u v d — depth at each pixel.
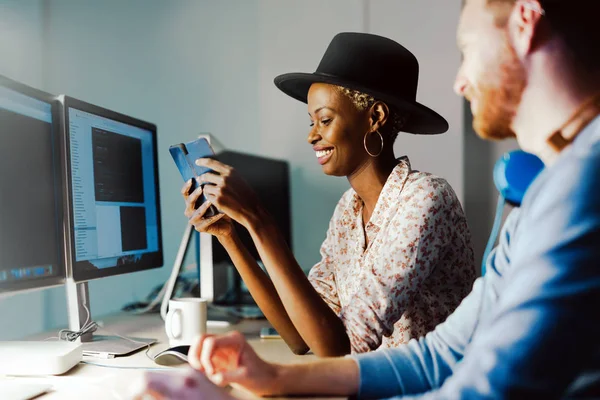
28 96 1.10
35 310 2.24
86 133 1.27
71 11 2.50
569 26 0.62
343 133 1.30
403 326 1.29
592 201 0.55
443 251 1.23
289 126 2.40
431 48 2.31
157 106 2.47
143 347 1.24
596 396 0.62
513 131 0.69
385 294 1.14
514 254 0.62
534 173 0.97
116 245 1.37
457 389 0.58
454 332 0.87
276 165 2.23
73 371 1.04
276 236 1.18
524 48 0.64
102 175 1.33
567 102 0.63
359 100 1.30
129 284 2.38
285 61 2.41
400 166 1.32
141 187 1.53
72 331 1.25
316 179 2.39
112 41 2.49
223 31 2.45
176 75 2.47
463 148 2.30
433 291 1.29
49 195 1.17
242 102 2.43
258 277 1.30
